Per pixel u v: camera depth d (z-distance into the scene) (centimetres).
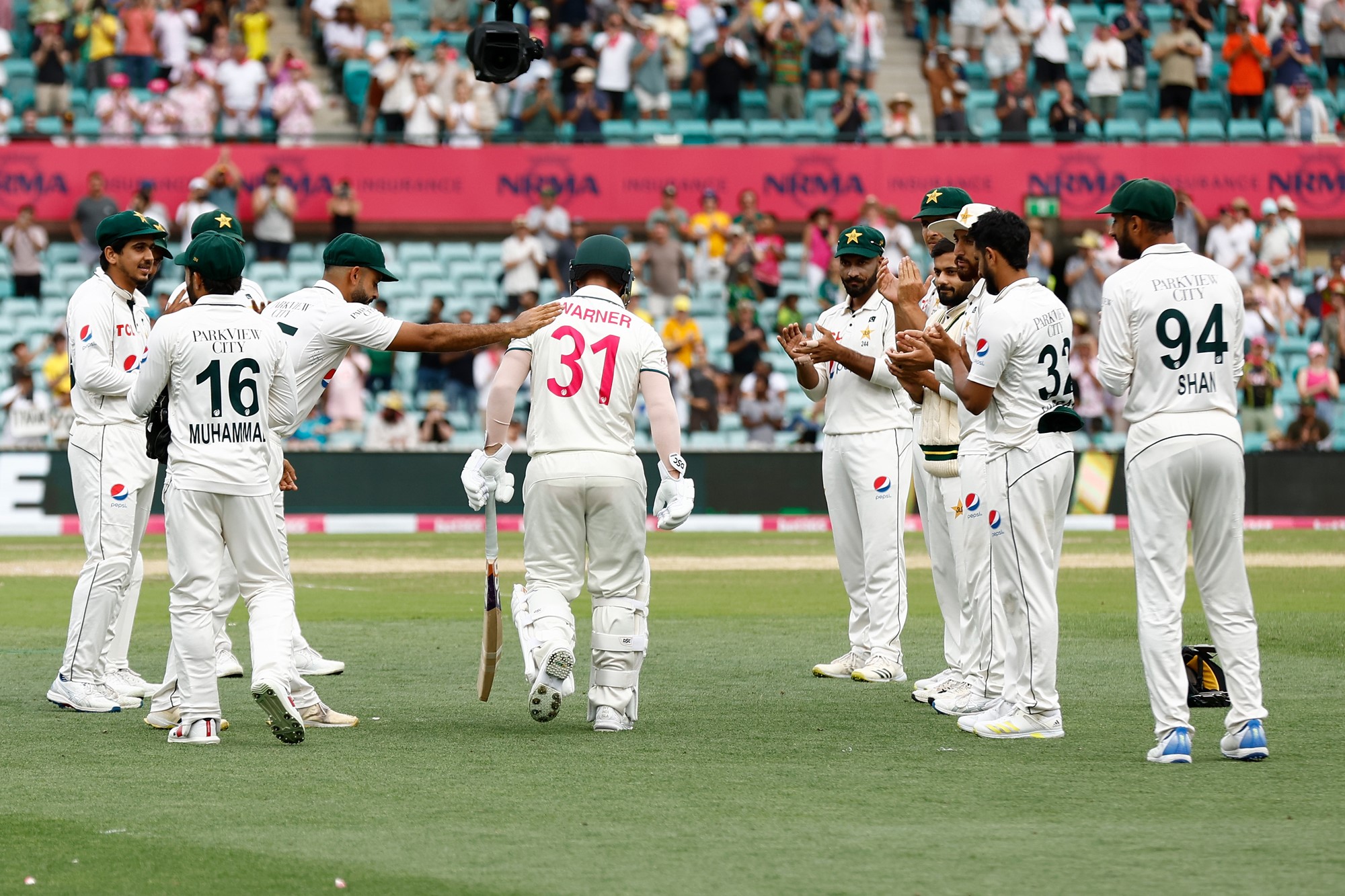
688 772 2111
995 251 2341
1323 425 8025
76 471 2725
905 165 8981
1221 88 9925
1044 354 2336
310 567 5534
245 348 2369
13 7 9744
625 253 2528
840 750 2281
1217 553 2208
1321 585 4878
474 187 8881
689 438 7825
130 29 9175
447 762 2184
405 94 8944
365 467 7394
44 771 2128
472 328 2488
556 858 1648
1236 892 1518
